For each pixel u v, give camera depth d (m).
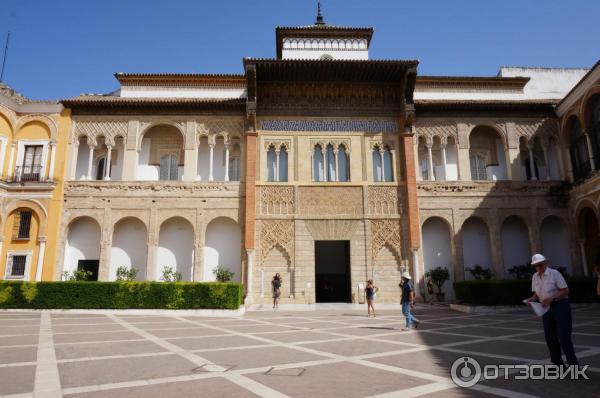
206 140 26.38
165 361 7.78
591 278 21.14
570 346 6.36
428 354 8.40
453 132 26.44
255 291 23.33
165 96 28.41
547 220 26.19
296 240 24.14
